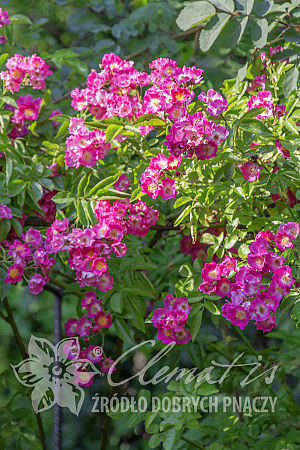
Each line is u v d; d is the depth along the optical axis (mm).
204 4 1652
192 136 1599
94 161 1654
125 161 1749
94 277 1649
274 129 1669
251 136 1632
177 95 1618
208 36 1655
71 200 1659
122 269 1753
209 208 1666
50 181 1672
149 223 1654
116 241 1635
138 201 1651
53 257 1685
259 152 1621
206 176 1641
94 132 1653
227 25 1648
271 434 2049
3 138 1682
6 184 1667
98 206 1643
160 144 1697
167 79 1665
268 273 1655
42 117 1736
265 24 1661
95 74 1690
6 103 1742
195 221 1637
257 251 1596
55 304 1972
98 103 1686
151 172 1616
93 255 1632
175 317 1679
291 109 1652
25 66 1707
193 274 1718
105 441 1933
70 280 1952
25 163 1732
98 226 1631
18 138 1729
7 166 1661
